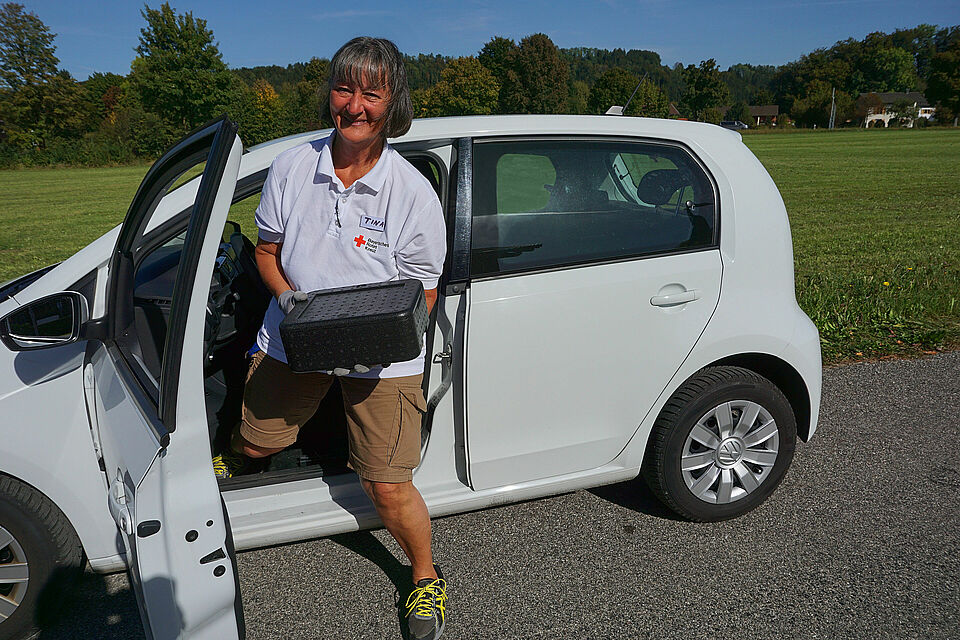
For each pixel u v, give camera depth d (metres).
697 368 2.64
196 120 58.31
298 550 2.75
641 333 2.51
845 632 2.26
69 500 2.14
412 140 2.34
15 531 2.11
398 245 1.88
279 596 2.49
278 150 2.39
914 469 3.32
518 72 87.69
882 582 2.51
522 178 2.40
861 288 6.16
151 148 50.94
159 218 2.24
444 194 2.34
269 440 2.21
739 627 2.29
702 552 2.70
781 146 42.12
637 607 2.40
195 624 1.54
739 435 2.77
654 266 2.51
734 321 2.63
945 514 2.93
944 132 61.28
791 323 2.75
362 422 2.03
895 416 3.91
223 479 2.39
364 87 1.68
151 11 56.38
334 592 2.51
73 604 2.44
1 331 2.09
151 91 56.94
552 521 2.93
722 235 2.61
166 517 1.51
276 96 74.12
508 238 2.36
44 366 2.10
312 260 1.88
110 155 47.94
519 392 2.41
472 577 2.58
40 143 61.16
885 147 38.78
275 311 2.07
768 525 2.88
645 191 2.54
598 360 2.48
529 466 2.54
